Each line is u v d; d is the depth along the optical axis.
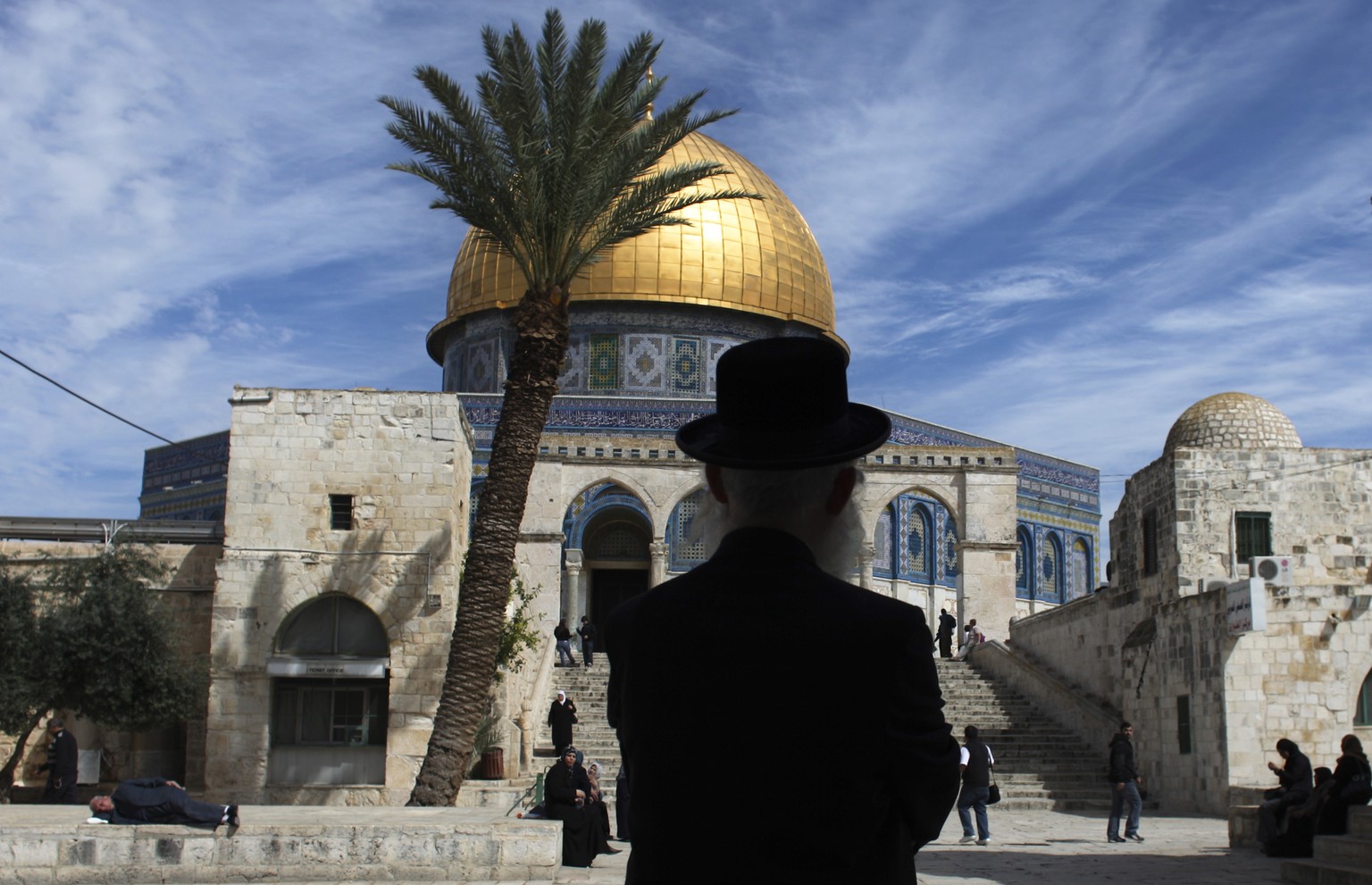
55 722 25.55
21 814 16.69
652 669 3.10
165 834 14.39
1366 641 25.73
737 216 49.44
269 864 14.43
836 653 2.98
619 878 15.16
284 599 27.70
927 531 49.16
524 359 22.66
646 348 48.03
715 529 3.43
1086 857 18.47
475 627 22.08
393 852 14.55
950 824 24.34
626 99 22.16
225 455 48.97
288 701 27.81
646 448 41.16
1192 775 27.02
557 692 32.91
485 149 22.09
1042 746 30.61
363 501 28.12
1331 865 14.86
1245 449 29.38
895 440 47.75
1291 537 29.08
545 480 40.50
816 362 3.27
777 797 2.94
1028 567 53.50
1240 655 25.78
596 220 22.95
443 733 21.77
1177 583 28.73
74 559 26.70
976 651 37.91
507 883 14.51
